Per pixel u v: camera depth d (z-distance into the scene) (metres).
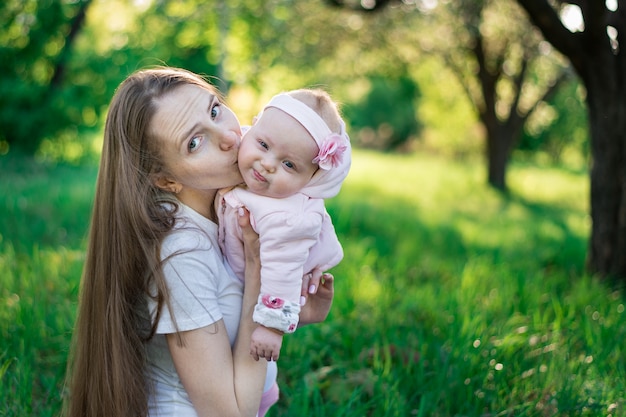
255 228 1.90
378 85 39.16
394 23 14.44
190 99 1.89
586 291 5.12
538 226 11.32
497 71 17.25
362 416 3.03
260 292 1.89
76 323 2.08
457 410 3.15
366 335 4.02
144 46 14.07
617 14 5.67
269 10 13.41
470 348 3.46
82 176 11.24
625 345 3.83
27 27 12.43
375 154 32.88
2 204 7.80
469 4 12.51
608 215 5.98
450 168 24.64
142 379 1.92
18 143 12.73
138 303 1.93
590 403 3.06
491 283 5.40
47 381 3.34
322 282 2.20
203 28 14.19
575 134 29.23
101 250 1.94
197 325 1.84
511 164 26.94
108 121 1.95
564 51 5.78
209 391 1.86
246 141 1.92
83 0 12.73
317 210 1.94
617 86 5.80
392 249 7.75
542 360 3.55
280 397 3.38
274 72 15.72
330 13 14.02
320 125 1.91
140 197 1.87
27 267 4.86
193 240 1.88
